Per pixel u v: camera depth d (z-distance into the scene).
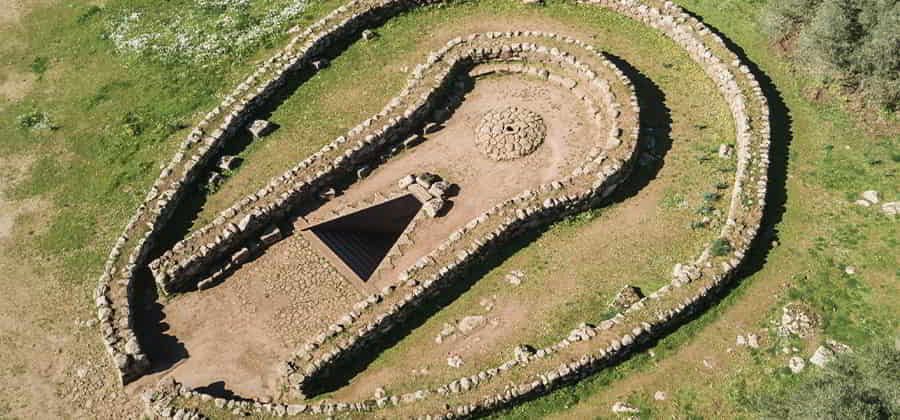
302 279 28.84
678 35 36.06
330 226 30.67
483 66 36.28
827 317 26.02
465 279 28.36
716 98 33.91
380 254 31.17
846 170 30.45
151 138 33.78
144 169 32.56
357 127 32.97
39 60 38.00
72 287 28.83
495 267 28.72
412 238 29.92
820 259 27.67
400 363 26.17
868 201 29.17
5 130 34.84
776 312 26.36
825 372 23.03
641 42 36.84
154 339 27.25
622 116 32.41
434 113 34.47
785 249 28.11
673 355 25.64
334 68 36.75
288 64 35.75
